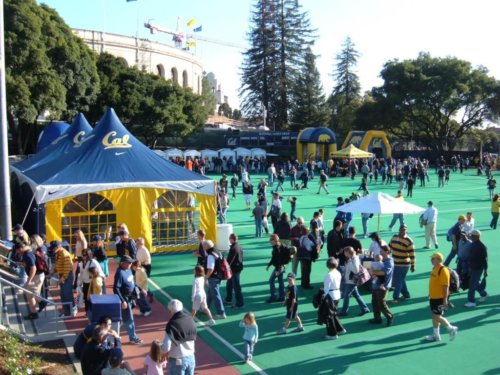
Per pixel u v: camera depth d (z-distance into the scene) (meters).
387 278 11.02
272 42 87.69
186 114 60.97
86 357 7.32
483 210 28.52
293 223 23.91
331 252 13.72
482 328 10.84
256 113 90.25
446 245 19.38
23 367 8.57
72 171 17.20
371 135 57.19
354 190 37.88
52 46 40.34
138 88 54.97
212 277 11.53
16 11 36.88
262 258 17.39
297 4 87.56
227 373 8.82
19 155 42.91
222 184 26.38
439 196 34.75
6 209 17.27
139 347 9.95
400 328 10.86
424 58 66.75
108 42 78.81
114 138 18.66
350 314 11.75
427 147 74.12
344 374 8.73
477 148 80.81
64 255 11.80
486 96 65.94
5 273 12.81
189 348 7.61
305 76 87.88
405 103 66.62
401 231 12.58
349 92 93.69
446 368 8.94
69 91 43.75
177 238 18.38
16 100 36.75
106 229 17.22
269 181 39.84
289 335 10.53
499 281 14.43
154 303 12.76
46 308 11.78
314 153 56.81
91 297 9.54
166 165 18.77
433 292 10.03
